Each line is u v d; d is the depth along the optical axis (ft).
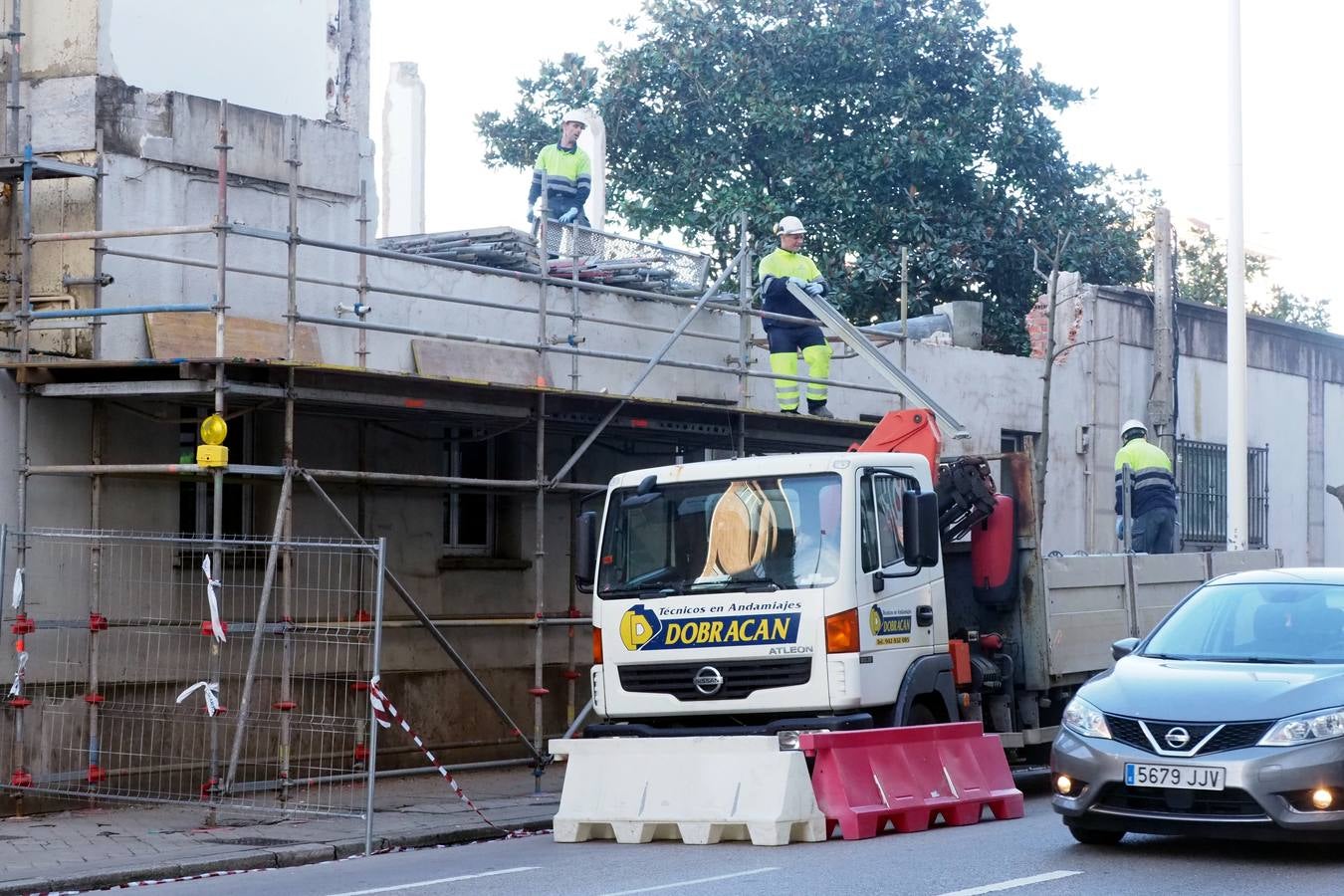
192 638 46.52
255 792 44.60
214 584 40.42
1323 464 100.78
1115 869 30.32
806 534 37.70
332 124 52.34
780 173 104.12
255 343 48.49
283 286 50.26
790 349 60.80
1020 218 104.22
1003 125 103.81
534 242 57.36
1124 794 31.45
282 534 41.96
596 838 38.27
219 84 52.90
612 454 61.16
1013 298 106.42
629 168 105.60
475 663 55.16
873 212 101.45
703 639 37.93
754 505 38.37
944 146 100.37
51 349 45.03
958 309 82.99
